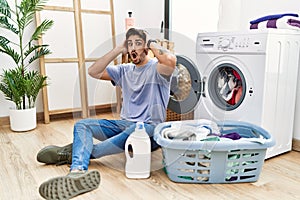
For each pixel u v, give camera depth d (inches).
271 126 65.5
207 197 47.9
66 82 106.0
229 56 67.5
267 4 78.6
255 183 53.7
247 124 63.1
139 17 125.7
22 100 93.6
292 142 73.6
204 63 63.9
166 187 51.4
